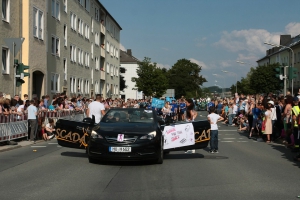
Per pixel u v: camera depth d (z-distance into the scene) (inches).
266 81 1857.8
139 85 2802.7
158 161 429.1
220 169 398.0
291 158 487.8
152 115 467.5
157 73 2805.1
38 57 1173.7
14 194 283.0
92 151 412.8
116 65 2928.2
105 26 2468.0
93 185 315.6
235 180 339.0
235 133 911.0
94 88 2156.7
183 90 4584.2
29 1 1091.9
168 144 467.5
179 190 297.7
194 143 474.0
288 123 627.2
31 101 687.1
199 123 478.6
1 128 592.7
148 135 413.7
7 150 559.8
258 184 322.3
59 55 1473.9
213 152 539.5
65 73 1571.1
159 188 305.0
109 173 372.8
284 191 297.0
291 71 781.9
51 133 748.6
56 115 829.8
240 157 494.6
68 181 331.9
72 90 1686.8
